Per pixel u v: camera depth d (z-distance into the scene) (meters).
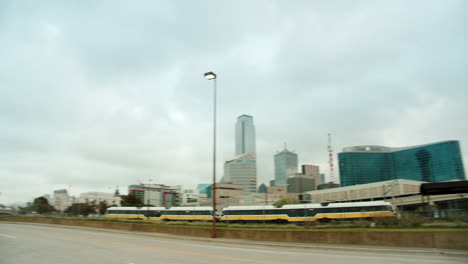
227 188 156.25
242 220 50.59
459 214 22.55
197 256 14.50
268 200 98.00
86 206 93.25
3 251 15.97
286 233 21.31
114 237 25.06
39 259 13.49
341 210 43.94
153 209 61.44
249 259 13.68
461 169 162.50
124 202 102.31
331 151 177.25
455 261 13.35
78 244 19.25
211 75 26.06
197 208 57.12
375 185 93.31
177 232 27.66
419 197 66.69
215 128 27.17
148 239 23.75
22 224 45.12
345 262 13.01
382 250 16.42
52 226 40.50
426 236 17.00
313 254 15.49
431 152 175.00
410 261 13.31
